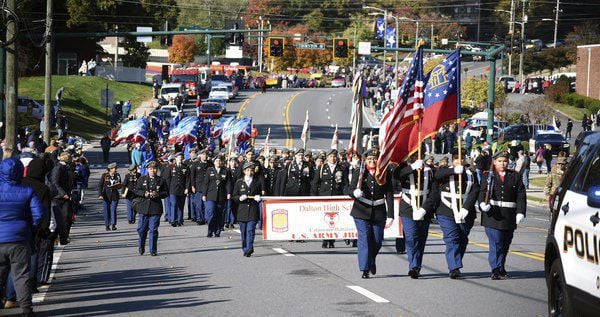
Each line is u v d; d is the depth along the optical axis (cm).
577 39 19862
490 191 2288
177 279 2344
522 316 1798
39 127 9300
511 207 2288
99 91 13362
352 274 2420
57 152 3922
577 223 1496
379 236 2323
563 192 1633
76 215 4656
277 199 3041
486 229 2300
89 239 3528
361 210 2302
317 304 1939
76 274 2461
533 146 9125
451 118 2478
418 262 2331
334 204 3058
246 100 15125
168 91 13450
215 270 2520
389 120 2316
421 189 2303
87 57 15162
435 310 1862
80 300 2012
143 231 2922
